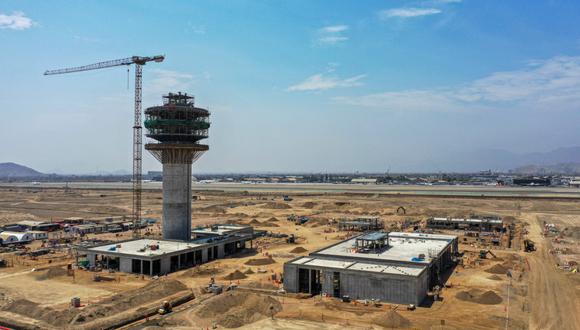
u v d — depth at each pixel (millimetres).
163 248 107312
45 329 62531
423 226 178625
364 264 84875
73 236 154750
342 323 64938
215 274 97188
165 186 120125
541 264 106875
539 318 68125
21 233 144000
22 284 87438
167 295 78875
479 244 137000
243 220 196500
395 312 65938
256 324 64688
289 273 81938
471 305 73938
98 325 62594
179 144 117188
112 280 91250
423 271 78188
